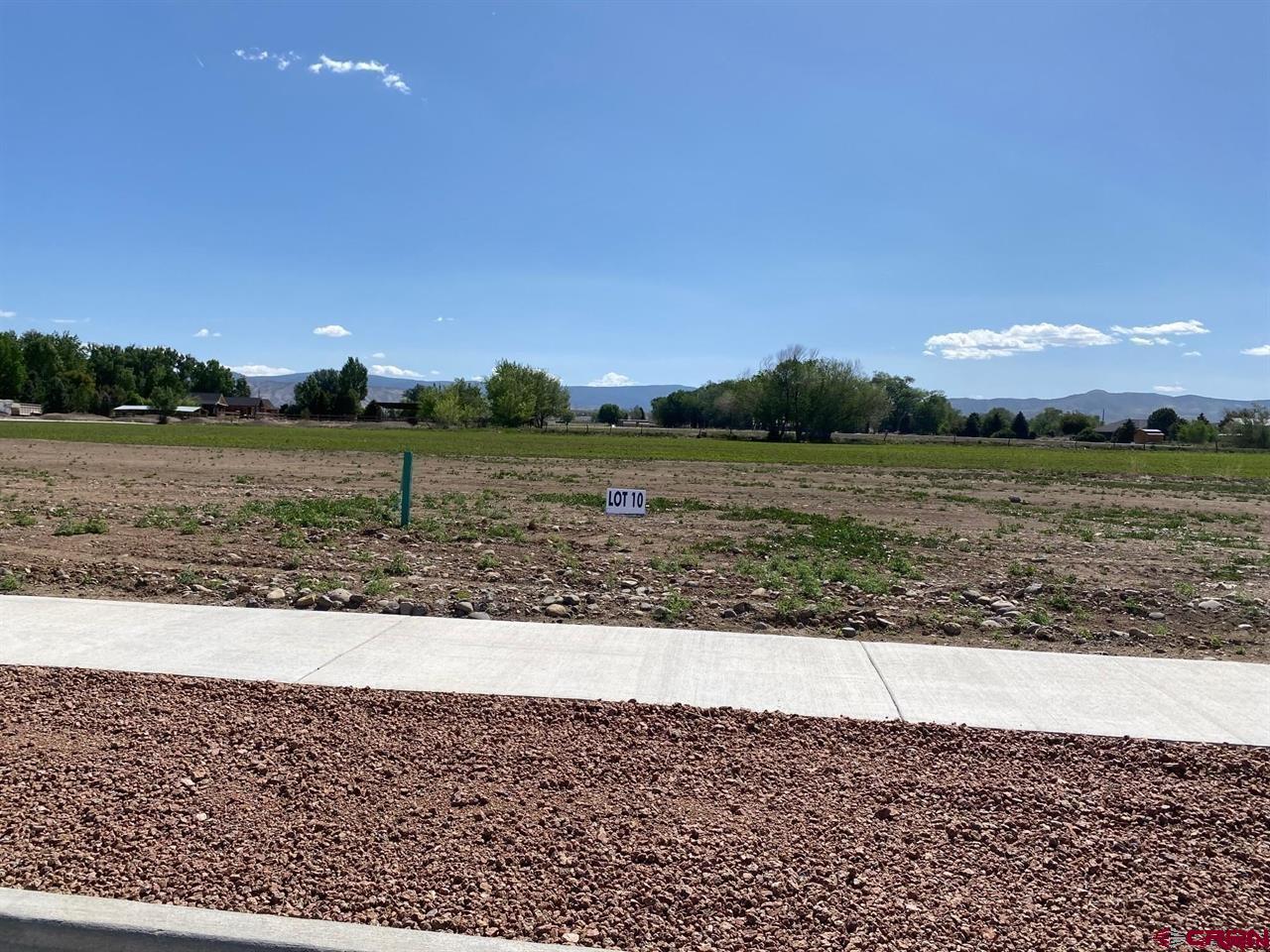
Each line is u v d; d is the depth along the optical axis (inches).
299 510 642.2
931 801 182.5
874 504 879.1
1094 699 242.1
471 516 665.6
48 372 5738.2
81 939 139.3
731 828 171.3
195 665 258.8
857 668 267.9
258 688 240.2
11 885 150.4
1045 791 186.9
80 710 222.7
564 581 414.0
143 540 490.9
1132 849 166.2
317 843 164.1
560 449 2057.1
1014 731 218.5
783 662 272.8
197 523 565.9
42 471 1038.4
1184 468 1902.1
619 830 169.9
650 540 558.6
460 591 372.8
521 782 188.2
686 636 302.7
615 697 238.4
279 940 135.9
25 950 140.6
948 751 206.7
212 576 398.9
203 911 141.7
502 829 169.5
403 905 146.3
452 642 289.7
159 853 159.9
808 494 978.1
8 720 215.5
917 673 263.7
